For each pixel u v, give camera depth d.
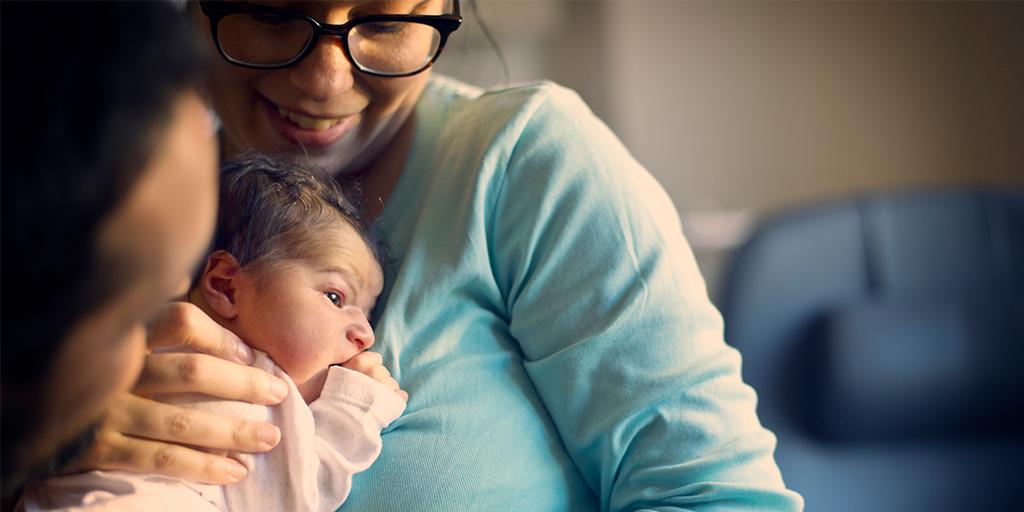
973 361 2.04
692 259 0.97
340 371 0.86
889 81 2.83
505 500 0.85
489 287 0.94
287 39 0.84
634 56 2.85
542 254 0.92
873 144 2.85
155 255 0.48
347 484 0.82
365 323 0.90
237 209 0.90
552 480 0.90
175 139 0.47
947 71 2.79
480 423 0.87
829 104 2.86
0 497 0.61
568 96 1.01
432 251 0.94
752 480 0.87
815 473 2.02
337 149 0.95
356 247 0.91
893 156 2.85
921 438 2.07
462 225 0.93
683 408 0.88
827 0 2.83
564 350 0.90
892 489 2.02
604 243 0.91
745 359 2.08
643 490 0.87
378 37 0.87
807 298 2.12
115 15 0.46
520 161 0.94
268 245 0.88
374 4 0.84
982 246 2.13
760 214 2.87
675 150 2.89
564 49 2.89
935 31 2.79
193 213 0.49
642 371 0.88
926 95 2.81
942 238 2.14
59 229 0.44
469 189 0.93
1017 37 2.68
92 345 0.50
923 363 2.04
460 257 0.92
